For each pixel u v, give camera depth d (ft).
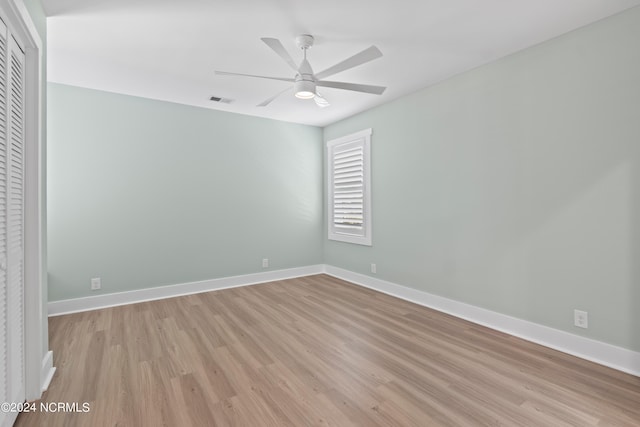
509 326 9.58
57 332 9.70
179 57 9.48
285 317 10.98
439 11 7.35
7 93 5.21
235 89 12.01
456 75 10.91
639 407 6.10
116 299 12.34
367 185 14.67
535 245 8.98
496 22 7.80
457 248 11.03
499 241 9.82
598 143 7.77
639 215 7.19
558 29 8.12
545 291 8.79
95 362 7.89
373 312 11.47
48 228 11.27
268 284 15.43
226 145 14.83
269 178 16.06
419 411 6.02
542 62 8.75
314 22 7.77
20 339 6.00
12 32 5.48
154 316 11.10
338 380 7.08
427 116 11.94
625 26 7.33
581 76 8.02
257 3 7.02
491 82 9.92
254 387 6.83
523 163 9.20
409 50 9.16
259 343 8.95
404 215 12.98
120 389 6.77
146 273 13.02
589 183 7.93
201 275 14.26
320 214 17.72
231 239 15.02
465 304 10.80
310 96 8.72
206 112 14.29
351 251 15.88
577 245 8.17
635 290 7.27
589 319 7.98
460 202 10.89
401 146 13.03
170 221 13.52
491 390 6.68
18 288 5.89
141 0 6.84
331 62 9.84
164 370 7.52
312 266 17.48
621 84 7.41
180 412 6.03
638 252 7.22
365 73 10.75
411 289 12.75
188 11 7.27
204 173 14.28
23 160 6.10
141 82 11.31
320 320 10.69
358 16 7.54
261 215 15.85
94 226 12.00
